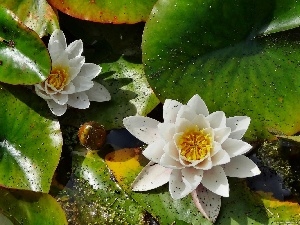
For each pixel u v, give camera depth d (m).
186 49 0.52
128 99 0.55
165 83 0.53
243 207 0.50
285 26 0.53
